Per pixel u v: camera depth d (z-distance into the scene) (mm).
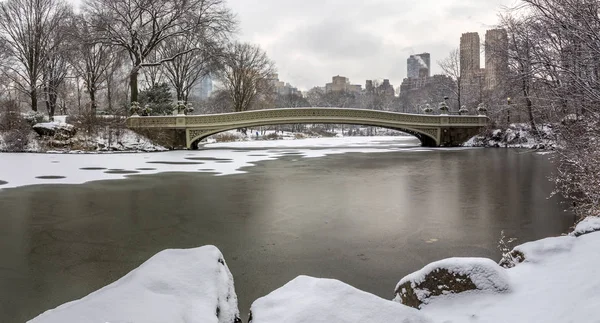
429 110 41469
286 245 7676
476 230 8688
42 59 40688
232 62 41281
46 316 2090
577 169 8984
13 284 5852
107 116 33250
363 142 52812
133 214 10305
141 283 2473
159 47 48219
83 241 7992
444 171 19547
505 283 3248
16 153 28312
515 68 8156
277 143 49719
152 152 31406
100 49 39250
